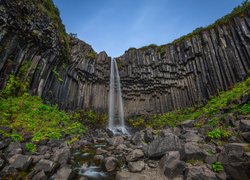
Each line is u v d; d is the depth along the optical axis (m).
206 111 15.68
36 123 11.45
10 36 13.80
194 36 25.55
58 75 20.12
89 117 23.70
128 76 29.58
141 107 28.59
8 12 13.27
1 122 10.13
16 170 5.62
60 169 5.68
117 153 8.28
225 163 4.81
